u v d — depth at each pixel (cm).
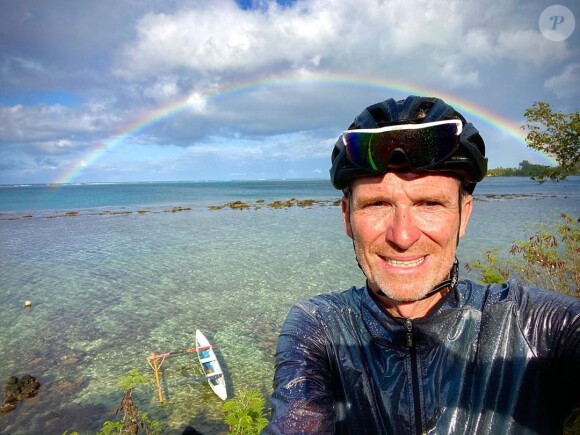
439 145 48
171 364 525
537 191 4203
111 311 725
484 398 50
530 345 52
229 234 1591
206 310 714
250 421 234
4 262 1168
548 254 369
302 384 53
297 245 1301
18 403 443
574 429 60
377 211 52
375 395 54
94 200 4197
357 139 50
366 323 57
